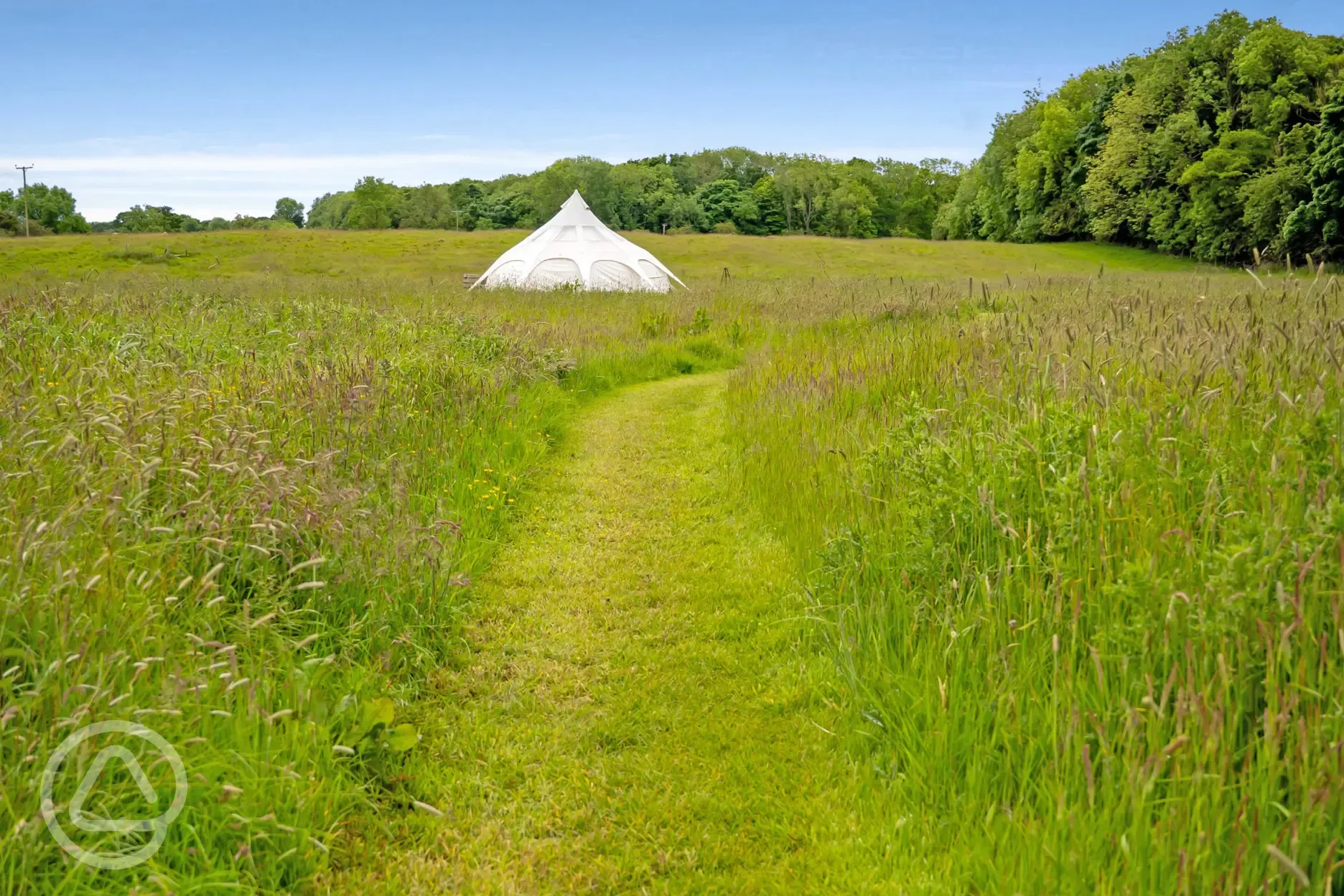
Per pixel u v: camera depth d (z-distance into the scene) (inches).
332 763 137.8
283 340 394.6
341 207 5910.4
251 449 185.2
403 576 194.7
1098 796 118.0
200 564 166.6
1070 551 153.9
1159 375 210.1
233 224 5816.9
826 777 148.9
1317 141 1760.6
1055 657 130.3
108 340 319.6
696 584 229.8
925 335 415.2
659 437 395.5
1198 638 122.1
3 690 122.0
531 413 379.9
